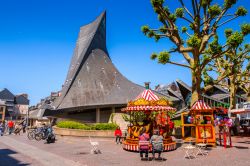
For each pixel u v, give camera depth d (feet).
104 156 43.27
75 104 141.79
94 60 168.86
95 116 147.43
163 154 45.01
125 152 48.57
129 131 53.72
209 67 100.01
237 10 59.98
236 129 86.99
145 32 68.13
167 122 55.06
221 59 97.66
